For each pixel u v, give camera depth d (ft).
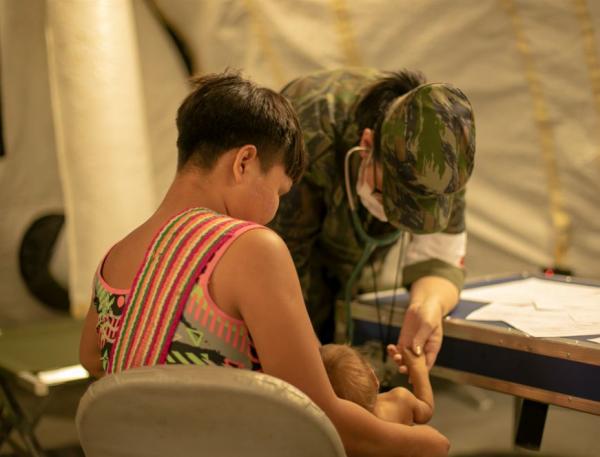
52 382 10.88
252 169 5.64
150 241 5.70
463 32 14.83
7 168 15.33
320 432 4.60
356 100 8.33
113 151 13.07
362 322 8.86
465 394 16.40
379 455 5.71
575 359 6.75
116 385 4.66
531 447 7.26
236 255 5.19
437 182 6.93
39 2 14.83
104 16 12.88
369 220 8.66
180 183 5.81
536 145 15.28
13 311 15.81
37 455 11.70
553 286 9.68
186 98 5.91
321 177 8.36
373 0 14.70
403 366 7.69
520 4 14.53
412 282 8.80
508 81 15.01
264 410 4.50
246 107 5.62
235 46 14.69
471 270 16.25
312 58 14.84
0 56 14.82
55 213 15.87
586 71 14.62
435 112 6.92
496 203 15.76
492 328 7.47
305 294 8.85
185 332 5.21
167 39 14.78
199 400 4.51
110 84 12.94
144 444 4.83
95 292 5.96
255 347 5.28
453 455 13.38
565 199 15.42
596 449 13.43
